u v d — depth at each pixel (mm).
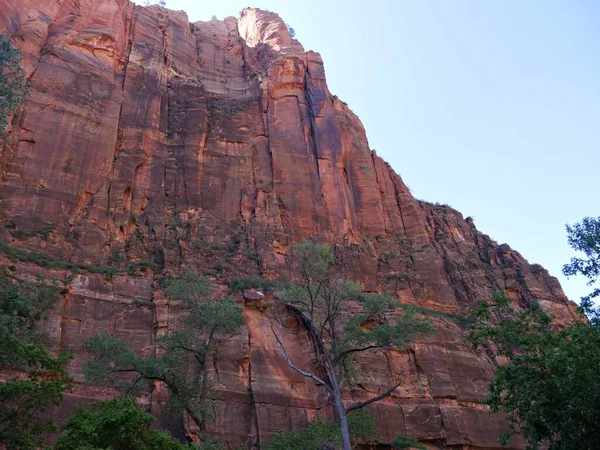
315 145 56844
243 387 35312
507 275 60625
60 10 54531
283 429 33031
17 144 42375
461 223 67125
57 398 23203
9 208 39188
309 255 32500
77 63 50219
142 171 48125
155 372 29062
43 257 37438
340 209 53062
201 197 48750
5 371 28922
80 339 34281
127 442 19891
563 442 22016
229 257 44719
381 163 63875
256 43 71812
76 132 45656
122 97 51562
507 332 25609
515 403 24250
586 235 24156
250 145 54531
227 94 60938
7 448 20844
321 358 37125
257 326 38531
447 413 39594
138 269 40781
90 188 43844
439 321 45812
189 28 67750
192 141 52188
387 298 32406
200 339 34094
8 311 25281
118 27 57344
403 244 56812
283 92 60406
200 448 25719
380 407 37719
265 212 49188
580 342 22422
